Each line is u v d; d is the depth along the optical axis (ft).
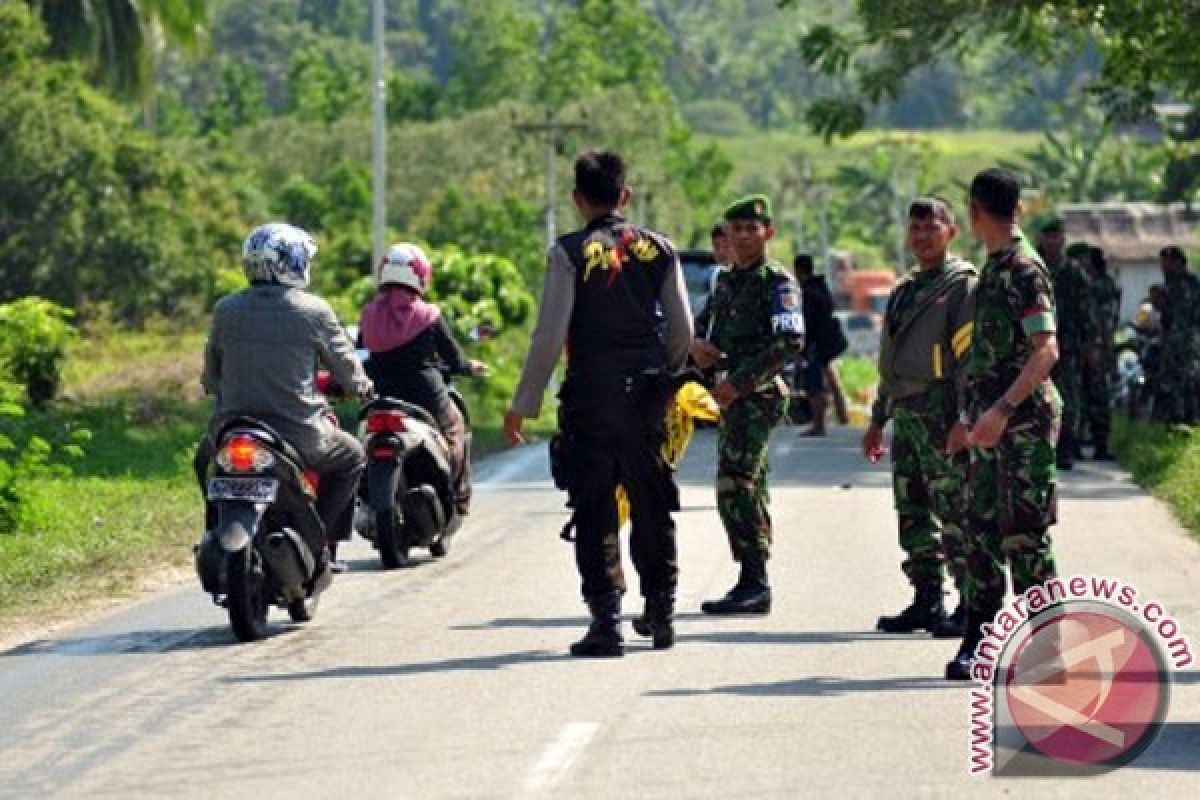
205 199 507.30
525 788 66.44
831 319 221.25
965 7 249.14
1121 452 190.08
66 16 452.35
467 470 120.37
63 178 413.59
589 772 68.33
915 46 257.55
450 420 118.11
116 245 415.85
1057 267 177.78
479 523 138.00
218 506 93.15
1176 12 219.20
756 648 90.22
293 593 95.71
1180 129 331.36
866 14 253.24
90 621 101.81
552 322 86.74
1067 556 118.93
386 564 115.96
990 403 82.99
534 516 141.90
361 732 74.95
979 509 82.99
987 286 83.05
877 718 75.82
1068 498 152.25
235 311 94.68
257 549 93.45
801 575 112.37
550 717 76.59
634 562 90.22
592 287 86.99
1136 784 66.33
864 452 95.55
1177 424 195.00
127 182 425.69
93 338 409.69
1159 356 209.77
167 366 334.03
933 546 93.76
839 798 64.64
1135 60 226.79
